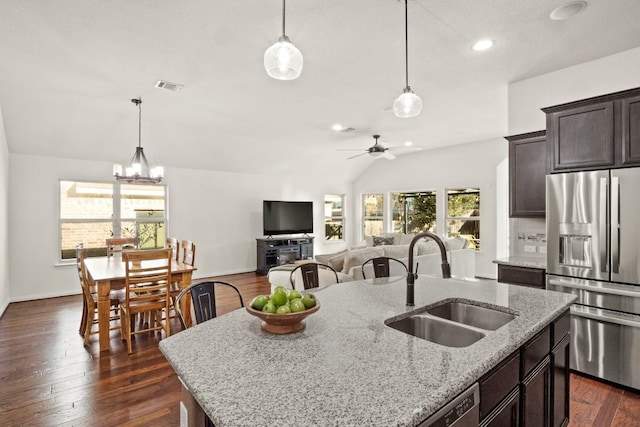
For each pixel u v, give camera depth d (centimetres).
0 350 322
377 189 849
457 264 534
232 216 707
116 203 578
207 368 107
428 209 755
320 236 855
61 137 486
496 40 267
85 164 543
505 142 612
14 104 399
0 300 420
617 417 217
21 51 279
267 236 746
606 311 254
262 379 100
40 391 249
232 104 420
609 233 251
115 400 238
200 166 654
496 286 223
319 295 199
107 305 323
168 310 346
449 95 394
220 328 143
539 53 289
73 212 543
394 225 827
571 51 286
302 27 246
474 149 654
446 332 161
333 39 263
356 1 215
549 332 168
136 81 344
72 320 411
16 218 490
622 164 246
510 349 125
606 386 254
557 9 226
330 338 131
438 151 715
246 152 657
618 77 289
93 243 559
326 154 745
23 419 215
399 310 168
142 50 279
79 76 330
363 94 388
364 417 81
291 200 801
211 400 89
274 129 547
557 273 281
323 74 331
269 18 233
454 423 97
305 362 110
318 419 80
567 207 274
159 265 390
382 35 258
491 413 119
